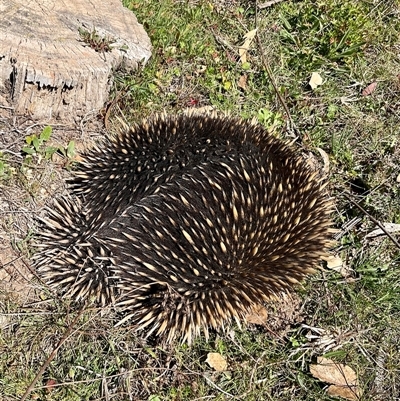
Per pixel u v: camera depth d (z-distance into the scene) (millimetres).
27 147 624
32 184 606
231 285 522
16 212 587
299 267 557
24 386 500
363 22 802
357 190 691
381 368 556
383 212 668
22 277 552
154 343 539
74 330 523
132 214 499
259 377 538
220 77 751
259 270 536
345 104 759
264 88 760
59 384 492
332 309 588
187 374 530
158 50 736
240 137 568
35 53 607
